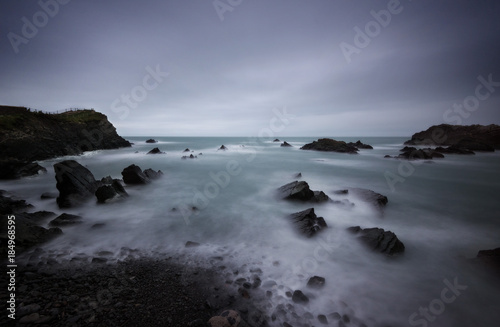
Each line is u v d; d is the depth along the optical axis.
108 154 40.62
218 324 4.05
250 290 5.32
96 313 4.34
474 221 10.45
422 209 12.05
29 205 10.69
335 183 18.28
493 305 5.22
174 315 4.44
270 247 7.69
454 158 36.44
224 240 8.20
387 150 53.62
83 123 44.50
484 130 56.34
